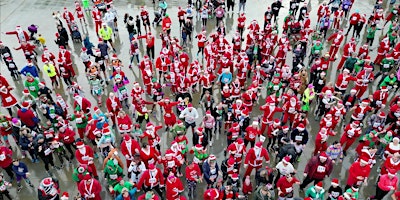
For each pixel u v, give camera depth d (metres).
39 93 12.92
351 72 15.71
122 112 11.11
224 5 22.44
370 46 18.83
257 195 8.80
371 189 10.51
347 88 15.20
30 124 11.69
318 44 16.09
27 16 22.81
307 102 12.26
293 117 12.16
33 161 11.42
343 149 11.83
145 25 19.81
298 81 13.62
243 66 14.07
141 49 18.66
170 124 12.02
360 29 18.86
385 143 10.98
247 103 12.55
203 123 11.36
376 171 11.14
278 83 13.30
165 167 10.05
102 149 11.01
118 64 13.77
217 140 12.51
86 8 23.27
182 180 10.79
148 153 9.96
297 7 21.52
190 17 19.55
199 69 14.46
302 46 16.98
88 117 11.24
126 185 8.95
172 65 14.14
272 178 9.48
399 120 11.18
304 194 10.31
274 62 15.02
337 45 16.66
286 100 12.16
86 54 15.34
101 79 15.34
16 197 10.26
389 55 15.00
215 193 8.60
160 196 9.80
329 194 9.12
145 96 14.64
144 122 13.14
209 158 9.19
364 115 12.09
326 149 10.81
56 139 10.70
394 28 18.03
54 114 11.63
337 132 12.83
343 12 20.42
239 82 13.71
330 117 11.08
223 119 13.08
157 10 23.50
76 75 16.22
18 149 12.02
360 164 9.13
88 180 8.73
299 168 11.29
